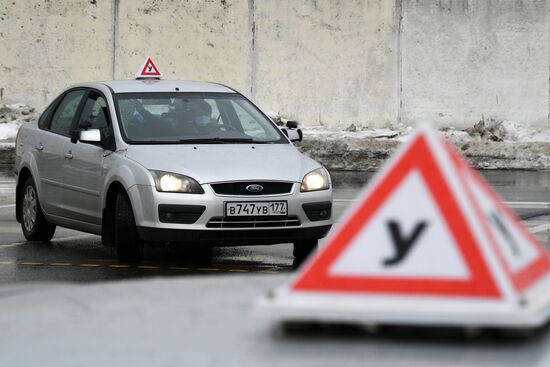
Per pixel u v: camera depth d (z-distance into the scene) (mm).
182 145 26688
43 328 8672
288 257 27359
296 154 26812
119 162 26062
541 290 8273
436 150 7969
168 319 8805
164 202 24672
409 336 8141
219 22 72375
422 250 7887
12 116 71688
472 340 8039
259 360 7656
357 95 71438
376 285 7930
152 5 72625
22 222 30875
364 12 71062
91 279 23500
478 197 8234
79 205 27953
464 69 70562
